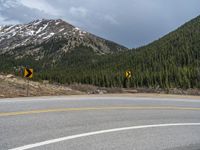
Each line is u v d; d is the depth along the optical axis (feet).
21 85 53.57
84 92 65.36
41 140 18.12
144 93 68.69
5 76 60.75
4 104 32.73
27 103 34.68
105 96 51.19
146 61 501.56
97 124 24.44
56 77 343.87
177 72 231.91
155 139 20.25
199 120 30.71
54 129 21.50
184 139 20.85
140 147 17.80
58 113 28.78
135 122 26.66
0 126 21.50
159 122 27.63
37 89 53.67
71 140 18.52
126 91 71.72
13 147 16.29
